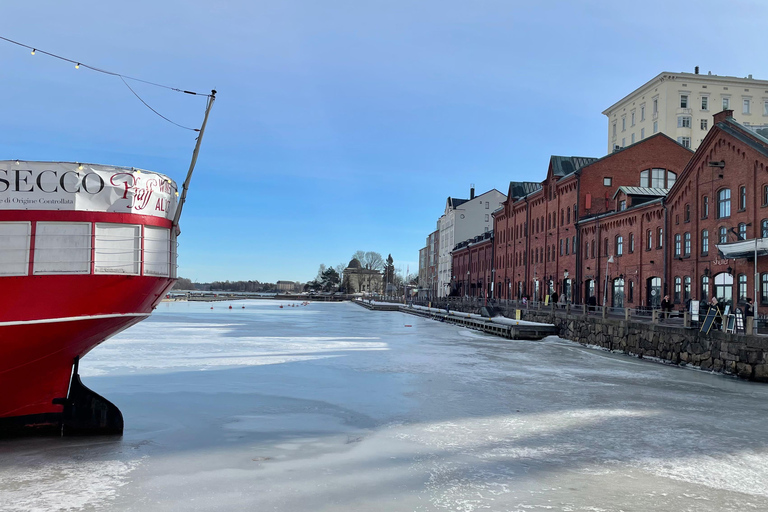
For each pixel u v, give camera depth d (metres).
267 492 9.25
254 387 18.88
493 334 44.19
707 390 19.20
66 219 11.20
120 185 11.60
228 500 8.88
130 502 8.79
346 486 9.56
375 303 111.56
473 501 8.92
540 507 8.71
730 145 31.91
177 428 13.51
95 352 27.92
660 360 26.97
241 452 11.57
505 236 76.19
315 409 15.70
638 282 41.34
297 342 34.59
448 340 38.16
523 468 10.63
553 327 40.06
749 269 29.55
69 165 11.20
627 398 17.67
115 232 11.67
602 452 11.73
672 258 37.41
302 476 10.08
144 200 11.93
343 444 12.23
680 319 28.92
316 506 8.66
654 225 39.72
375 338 38.88
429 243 135.88
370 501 8.88
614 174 52.06
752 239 27.44
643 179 52.34
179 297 146.50
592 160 59.56
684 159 52.72
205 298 157.50
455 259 104.69
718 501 9.07
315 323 56.34
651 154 52.47
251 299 171.50
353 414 15.14
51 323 11.27
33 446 11.86
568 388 19.39
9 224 10.90
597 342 33.66
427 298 102.75
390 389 18.80
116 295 11.79
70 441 12.29
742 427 14.02
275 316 70.19
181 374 21.36
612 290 45.66
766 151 28.86
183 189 12.97
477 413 15.36
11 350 11.23
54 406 12.69
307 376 21.23
